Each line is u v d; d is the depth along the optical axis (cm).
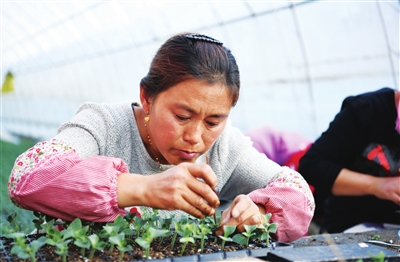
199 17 996
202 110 191
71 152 202
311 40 836
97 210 185
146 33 1188
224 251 181
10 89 2058
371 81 793
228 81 193
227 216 209
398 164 331
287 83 934
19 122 2373
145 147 246
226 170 256
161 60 198
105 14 1199
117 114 243
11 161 1054
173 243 190
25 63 2033
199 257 168
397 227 311
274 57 917
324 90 888
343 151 345
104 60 1513
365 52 769
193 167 184
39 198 186
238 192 270
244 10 892
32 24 1520
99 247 164
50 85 1988
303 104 932
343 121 347
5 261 163
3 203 570
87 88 1719
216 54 195
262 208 222
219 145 252
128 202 187
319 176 336
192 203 181
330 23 791
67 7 1252
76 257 170
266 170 250
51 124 2048
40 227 201
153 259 162
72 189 183
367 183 319
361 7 729
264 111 1038
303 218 224
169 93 193
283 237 220
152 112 203
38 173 188
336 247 181
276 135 516
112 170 189
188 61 189
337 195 341
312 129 933
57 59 1780
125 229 181
